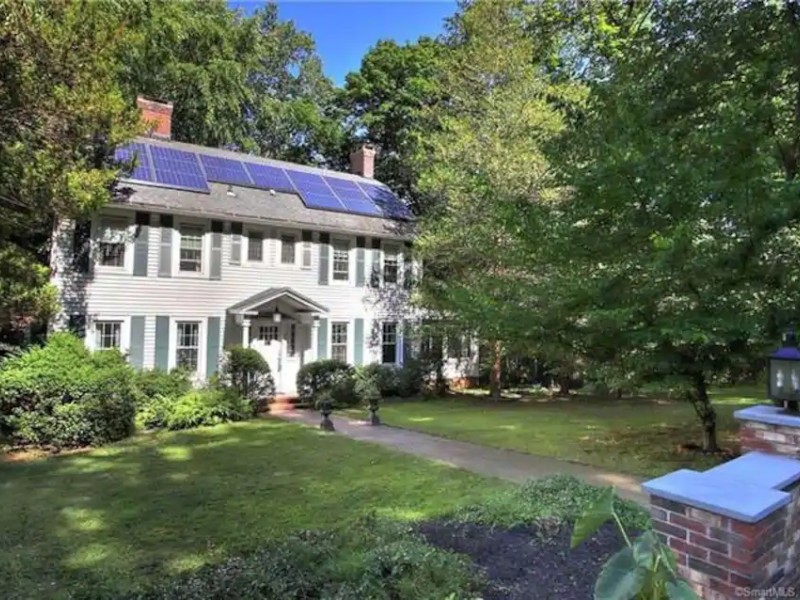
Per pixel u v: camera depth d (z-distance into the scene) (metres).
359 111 27.22
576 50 15.43
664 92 8.48
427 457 9.01
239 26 23.94
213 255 15.11
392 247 18.98
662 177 6.90
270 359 16.31
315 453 9.34
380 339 18.61
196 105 21.98
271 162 18.62
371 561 3.84
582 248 8.04
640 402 17.23
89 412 10.03
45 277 10.32
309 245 16.89
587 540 4.42
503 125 15.82
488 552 4.25
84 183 9.23
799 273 6.91
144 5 15.34
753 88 8.00
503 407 16.00
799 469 3.51
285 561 3.99
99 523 5.91
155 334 14.20
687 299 7.85
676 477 3.43
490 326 9.15
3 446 9.67
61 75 8.30
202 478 7.72
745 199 6.38
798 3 7.59
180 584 3.92
